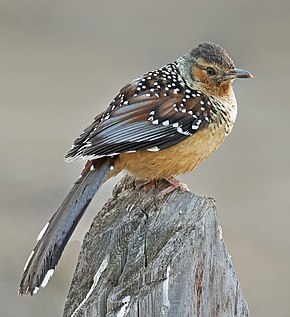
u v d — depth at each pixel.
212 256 7.13
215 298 7.10
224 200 16.53
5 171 16.44
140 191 8.51
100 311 7.05
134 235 7.45
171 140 9.20
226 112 9.71
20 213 14.48
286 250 14.74
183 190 8.26
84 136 9.13
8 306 11.98
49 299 12.25
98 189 8.78
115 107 9.29
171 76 9.71
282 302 13.14
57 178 16.27
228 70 9.83
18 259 13.13
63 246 8.09
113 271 7.25
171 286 6.92
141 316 6.89
